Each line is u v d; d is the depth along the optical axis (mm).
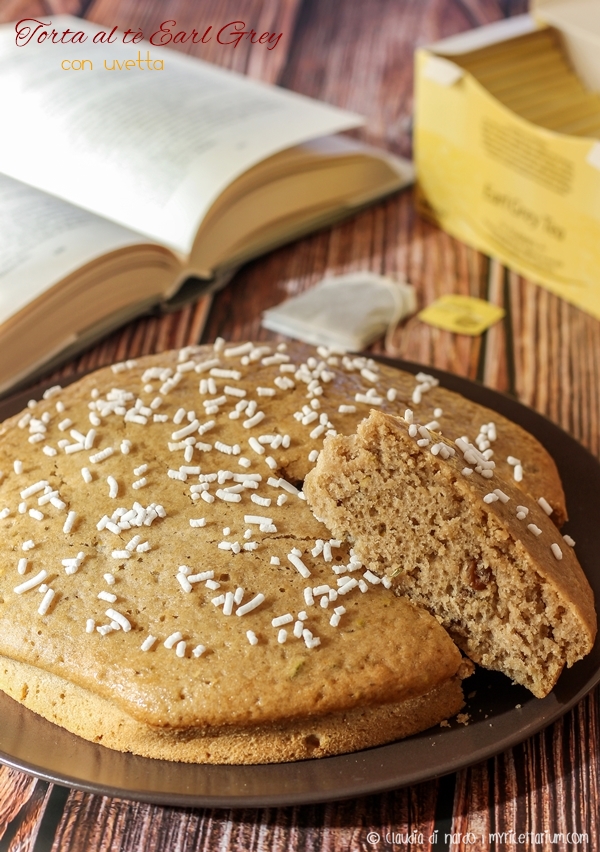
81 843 498
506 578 511
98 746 503
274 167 700
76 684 506
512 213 699
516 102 707
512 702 511
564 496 558
